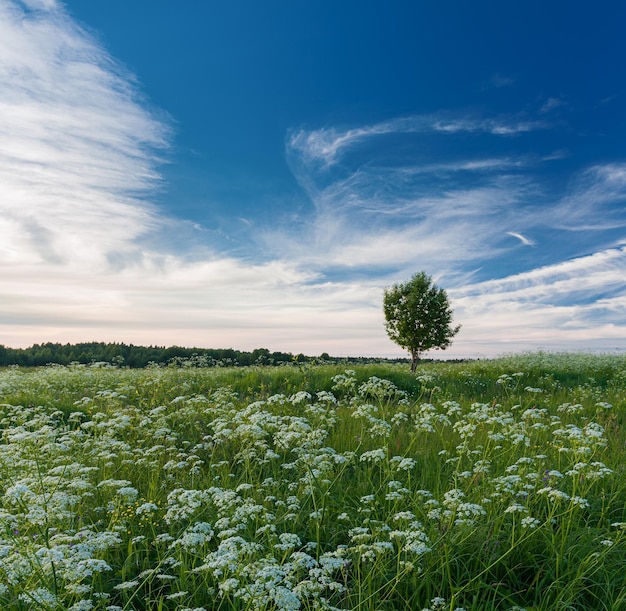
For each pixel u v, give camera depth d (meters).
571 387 18.44
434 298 28.66
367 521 5.43
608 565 4.92
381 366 21.20
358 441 8.84
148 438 9.80
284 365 22.88
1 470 7.07
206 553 5.20
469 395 16.55
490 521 5.34
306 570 4.85
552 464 7.44
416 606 4.44
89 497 6.71
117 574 5.05
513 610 4.22
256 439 7.62
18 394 14.87
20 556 4.12
